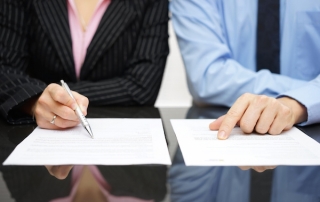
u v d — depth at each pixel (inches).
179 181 18.2
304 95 30.8
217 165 20.5
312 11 41.4
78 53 44.6
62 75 44.6
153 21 45.3
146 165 20.3
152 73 42.6
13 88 32.3
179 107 38.0
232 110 26.9
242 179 18.7
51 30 43.6
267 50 42.3
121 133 26.2
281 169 20.1
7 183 17.6
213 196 16.6
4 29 42.9
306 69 42.6
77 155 21.5
